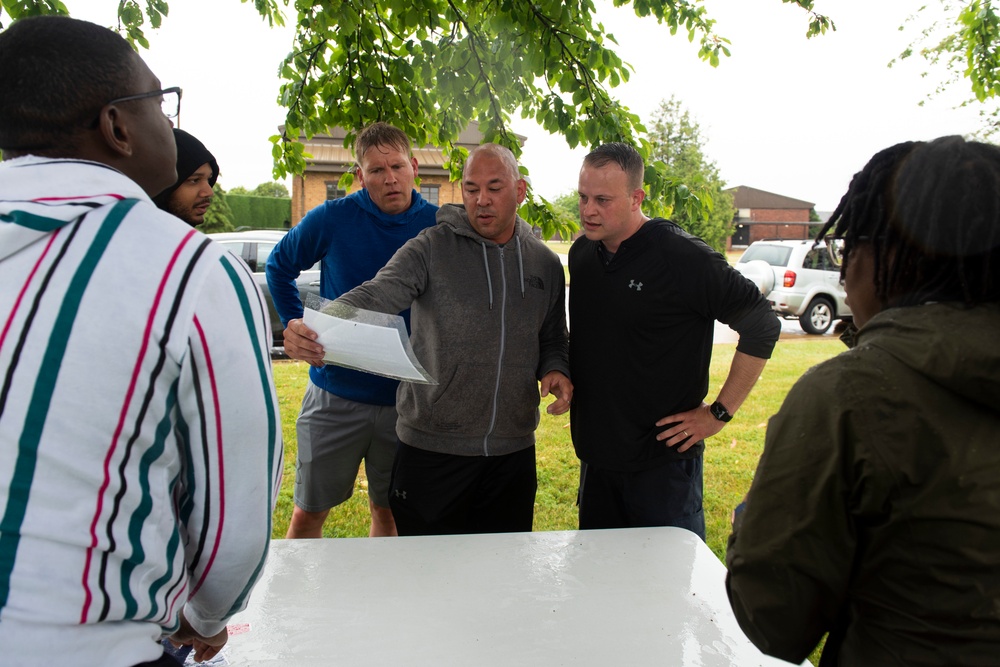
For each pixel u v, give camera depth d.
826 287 10.40
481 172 1.92
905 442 0.73
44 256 0.73
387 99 3.06
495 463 2.11
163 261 0.76
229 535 0.86
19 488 0.70
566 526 3.49
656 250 1.91
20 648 0.69
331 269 2.52
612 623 1.38
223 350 0.79
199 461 0.83
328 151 14.27
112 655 0.75
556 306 2.16
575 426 2.10
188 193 1.56
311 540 1.70
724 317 1.93
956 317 0.74
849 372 0.77
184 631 1.08
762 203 36.28
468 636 1.33
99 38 0.81
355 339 1.56
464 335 1.99
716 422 1.94
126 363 0.73
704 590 1.51
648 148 2.92
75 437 0.71
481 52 2.83
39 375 0.70
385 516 2.72
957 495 0.71
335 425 2.51
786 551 0.79
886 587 0.77
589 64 2.70
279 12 3.05
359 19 2.87
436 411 2.03
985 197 0.73
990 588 0.70
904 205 0.78
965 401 0.72
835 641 0.87
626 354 1.95
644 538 1.75
